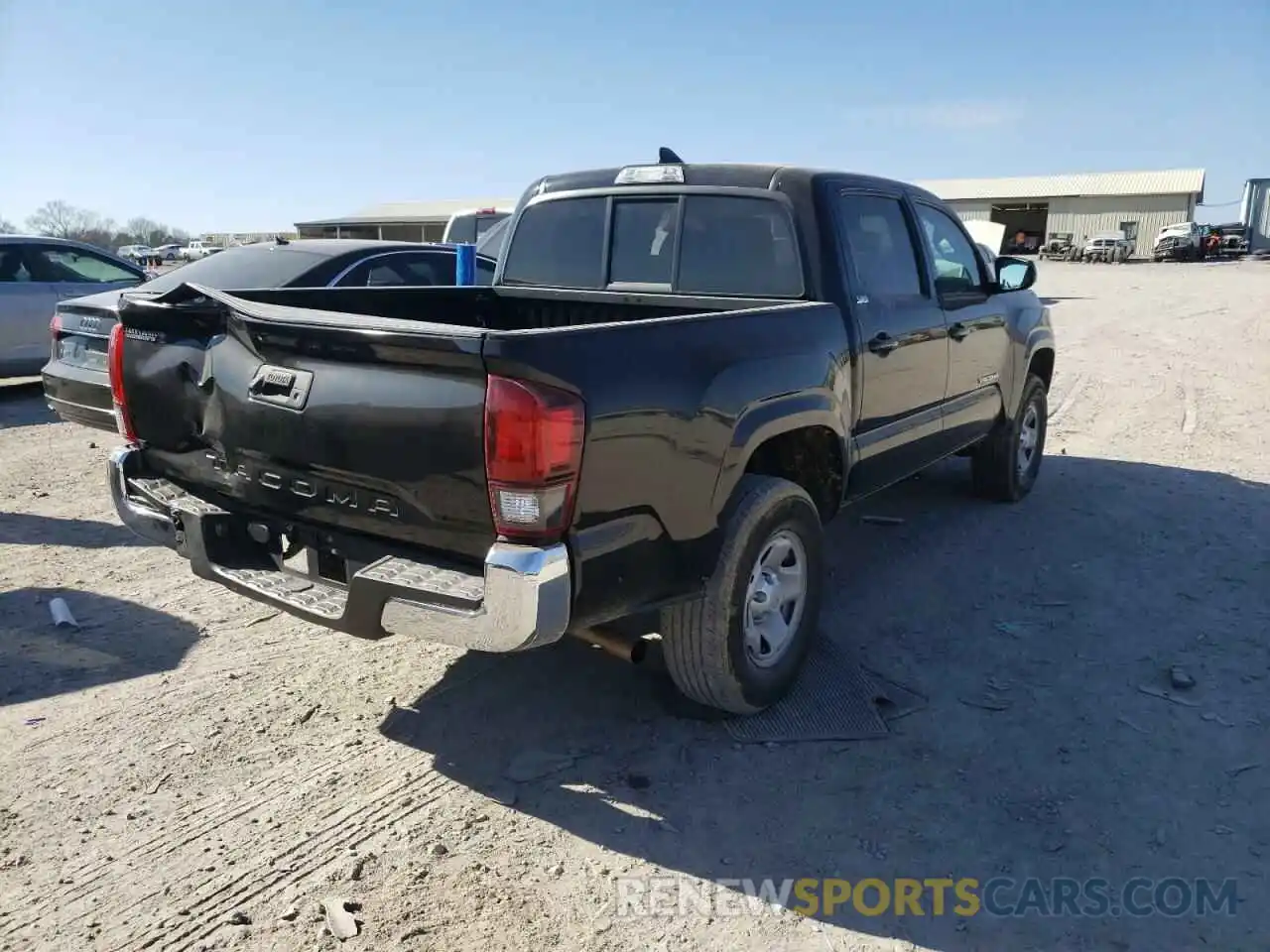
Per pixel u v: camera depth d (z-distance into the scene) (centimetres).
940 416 528
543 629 277
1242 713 383
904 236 492
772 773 344
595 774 343
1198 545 575
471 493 283
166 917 272
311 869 293
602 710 387
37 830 309
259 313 323
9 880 287
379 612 297
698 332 333
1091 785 336
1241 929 270
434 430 285
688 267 465
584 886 287
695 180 461
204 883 286
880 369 448
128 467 394
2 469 760
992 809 323
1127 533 600
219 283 768
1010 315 607
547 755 355
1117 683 408
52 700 389
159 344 369
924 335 490
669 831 312
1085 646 443
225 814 319
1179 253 4825
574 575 290
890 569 540
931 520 629
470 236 1532
